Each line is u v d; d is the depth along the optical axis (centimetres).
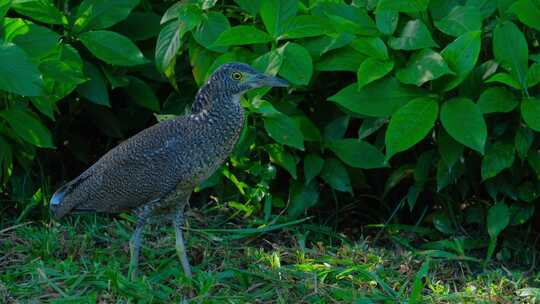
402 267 1098
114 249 1116
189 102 1267
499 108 1075
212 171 1042
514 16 1123
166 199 1037
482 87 1116
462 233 1180
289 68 1116
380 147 1180
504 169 1141
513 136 1122
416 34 1101
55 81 1151
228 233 1180
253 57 1166
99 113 1269
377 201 1268
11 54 1053
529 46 1145
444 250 1159
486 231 1183
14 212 1227
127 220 1204
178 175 1025
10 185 1240
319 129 1230
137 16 1252
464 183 1168
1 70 1046
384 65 1105
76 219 1201
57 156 1309
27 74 1052
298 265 1062
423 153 1161
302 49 1119
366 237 1213
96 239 1157
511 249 1160
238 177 1230
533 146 1109
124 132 1337
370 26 1141
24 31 1112
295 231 1183
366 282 1031
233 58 1155
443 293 1017
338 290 994
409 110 1074
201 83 1184
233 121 1027
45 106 1139
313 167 1174
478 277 1070
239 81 1022
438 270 1104
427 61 1080
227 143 1031
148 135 1044
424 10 1107
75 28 1197
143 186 1031
